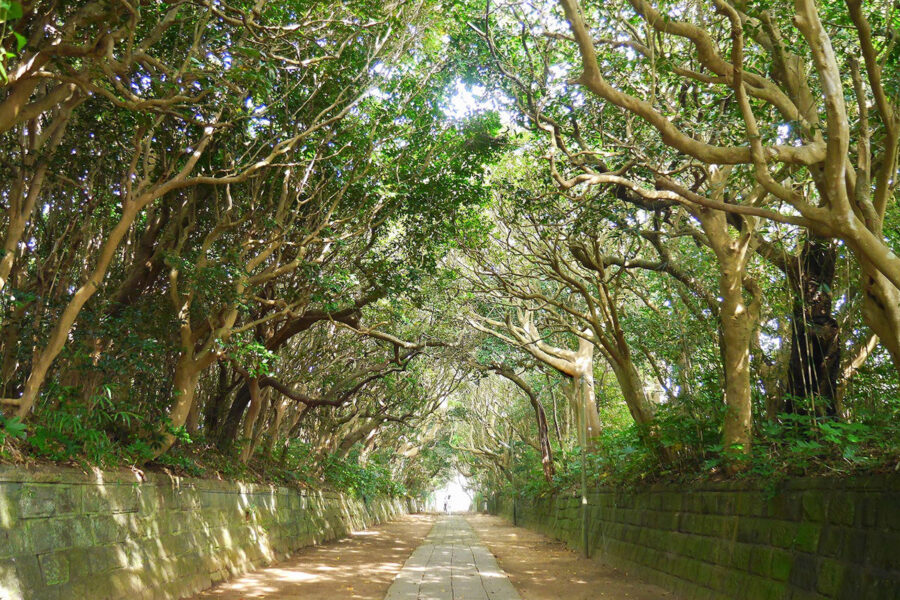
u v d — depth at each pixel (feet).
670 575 32.91
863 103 21.08
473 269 60.08
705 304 37.58
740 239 31.32
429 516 169.68
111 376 31.19
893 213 30.50
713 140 30.83
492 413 122.21
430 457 171.83
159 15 29.40
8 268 23.57
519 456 108.06
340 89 36.99
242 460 46.26
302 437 80.18
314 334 60.34
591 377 63.31
